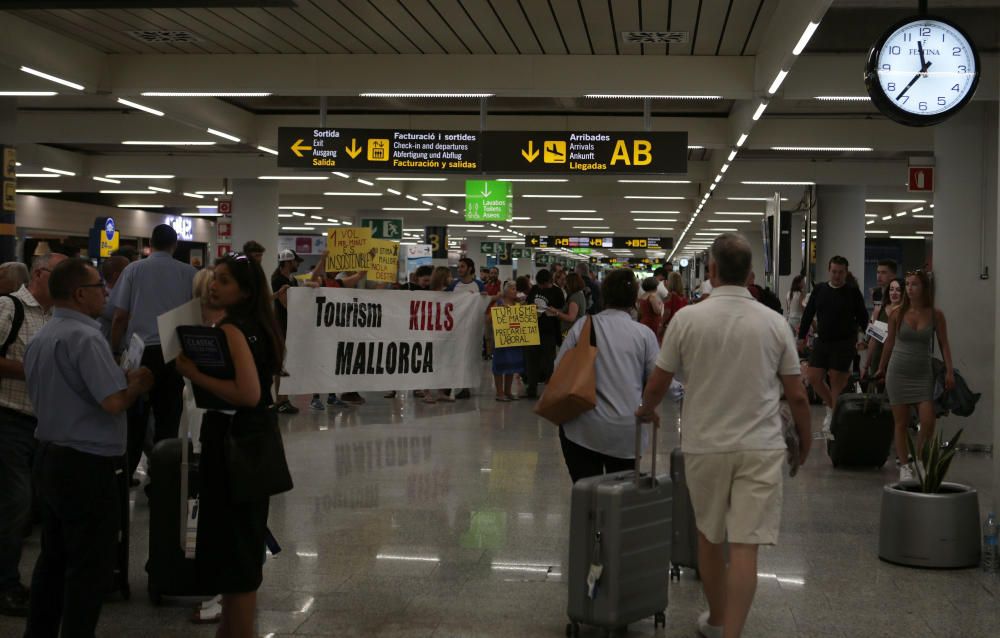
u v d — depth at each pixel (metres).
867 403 9.85
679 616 5.39
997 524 6.50
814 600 5.70
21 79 13.78
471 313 15.25
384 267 14.48
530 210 33.94
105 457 4.55
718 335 4.55
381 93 13.53
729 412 4.51
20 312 5.54
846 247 24.02
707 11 11.06
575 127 18.56
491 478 9.09
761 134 17.94
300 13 11.42
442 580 5.97
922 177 12.58
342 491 8.49
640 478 5.04
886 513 6.53
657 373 4.74
